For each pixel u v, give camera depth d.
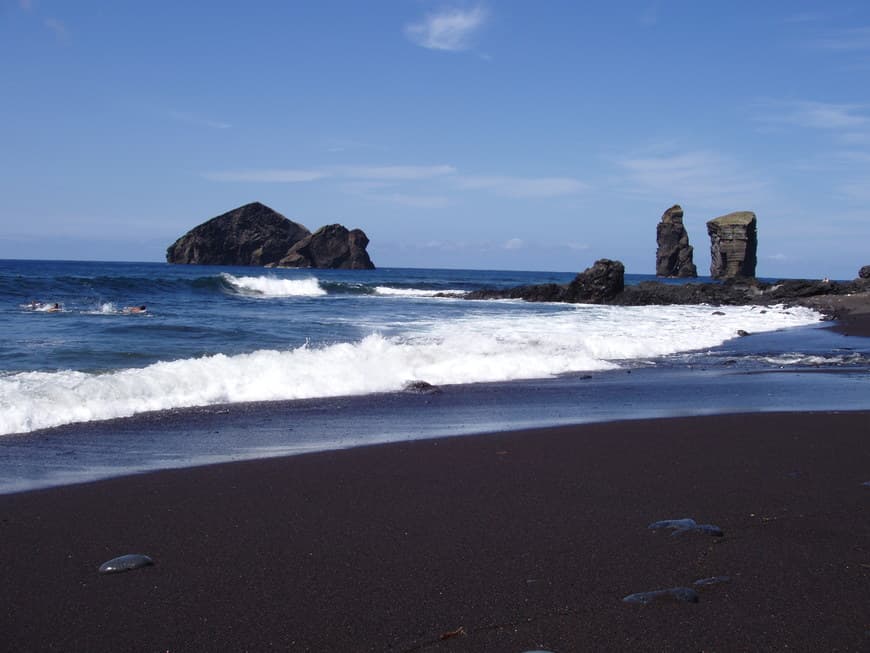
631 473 6.06
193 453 6.70
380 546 4.37
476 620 3.42
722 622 3.37
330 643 3.22
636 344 16.77
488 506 5.15
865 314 30.09
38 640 3.23
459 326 20.09
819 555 4.19
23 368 10.43
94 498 5.28
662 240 129.88
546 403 9.87
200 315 21.48
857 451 6.88
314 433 7.68
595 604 3.57
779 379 12.50
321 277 86.94
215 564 4.10
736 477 5.92
